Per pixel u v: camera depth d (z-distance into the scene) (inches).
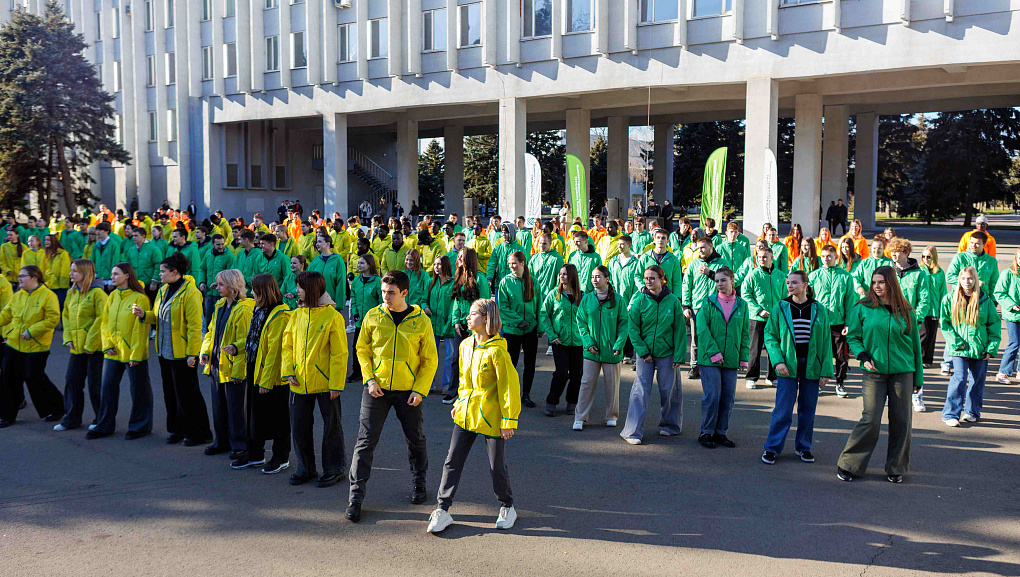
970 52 920.9
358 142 2180.1
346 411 362.9
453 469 222.2
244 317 280.4
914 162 2396.7
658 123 1738.4
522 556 205.0
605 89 1196.5
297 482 260.7
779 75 1049.5
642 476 269.1
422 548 210.1
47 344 341.7
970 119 2022.6
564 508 239.1
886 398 261.4
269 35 1594.5
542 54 1251.2
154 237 567.2
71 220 717.3
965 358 327.0
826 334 280.5
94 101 1567.4
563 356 355.6
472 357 222.1
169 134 1796.3
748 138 1077.8
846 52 998.4
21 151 1475.1
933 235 1423.5
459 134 1824.6
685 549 209.2
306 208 1982.0
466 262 372.2
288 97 1582.2
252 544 213.0
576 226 627.2
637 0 1146.7
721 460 287.9
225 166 1758.1
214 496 250.4
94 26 1923.0
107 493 253.0
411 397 233.8
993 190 2047.2
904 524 226.2
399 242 538.0
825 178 1411.2
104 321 317.7
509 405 216.2
